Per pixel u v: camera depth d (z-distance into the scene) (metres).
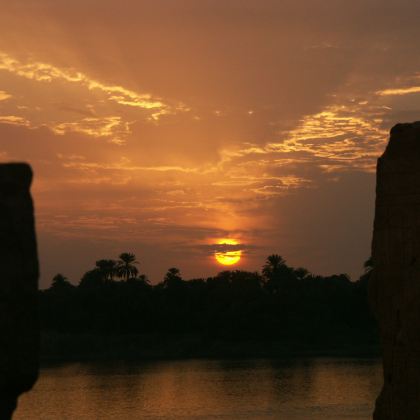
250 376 70.25
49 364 88.94
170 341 97.06
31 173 7.51
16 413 51.03
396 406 13.41
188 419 46.47
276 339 96.12
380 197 13.95
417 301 13.27
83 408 53.03
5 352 7.25
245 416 46.59
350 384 60.16
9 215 7.27
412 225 13.48
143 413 50.53
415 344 13.26
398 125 13.88
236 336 95.94
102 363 89.31
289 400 52.41
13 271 7.27
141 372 78.75
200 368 80.94
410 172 13.60
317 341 95.06
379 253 13.87
